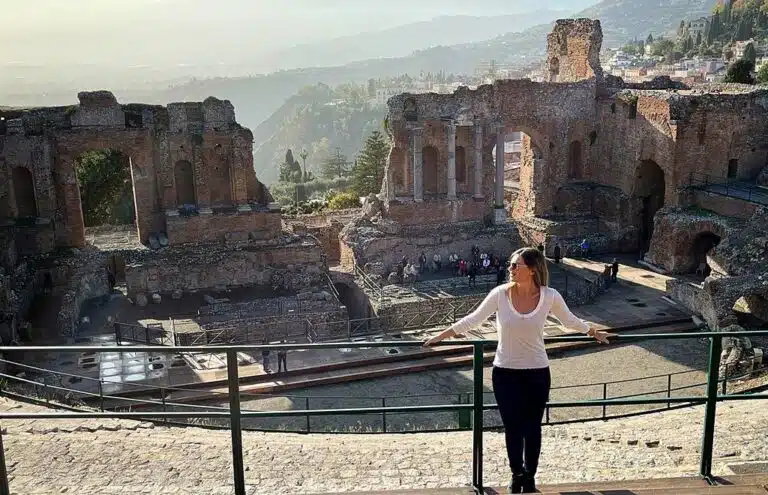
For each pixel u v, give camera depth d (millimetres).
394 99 54969
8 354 34719
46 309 42438
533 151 61531
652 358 36844
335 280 50406
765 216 45156
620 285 49156
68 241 48188
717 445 17375
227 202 51219
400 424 29625
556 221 59344
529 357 10062
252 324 38906
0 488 10500
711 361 11172
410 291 46250
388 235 53219
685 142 53781
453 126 55438
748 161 56594
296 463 16516
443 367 36469
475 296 43781
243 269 47812
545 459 16781
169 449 17500
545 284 10188
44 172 46562
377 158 104375
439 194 57625
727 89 63250
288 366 35594
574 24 64562
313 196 153000
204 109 49156
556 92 60156
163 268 45656
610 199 59625
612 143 60656
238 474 11031
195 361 36062
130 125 48656
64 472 15852
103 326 40406
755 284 39750
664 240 52312
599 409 30594
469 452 17219
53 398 29062
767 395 11383
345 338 39938
